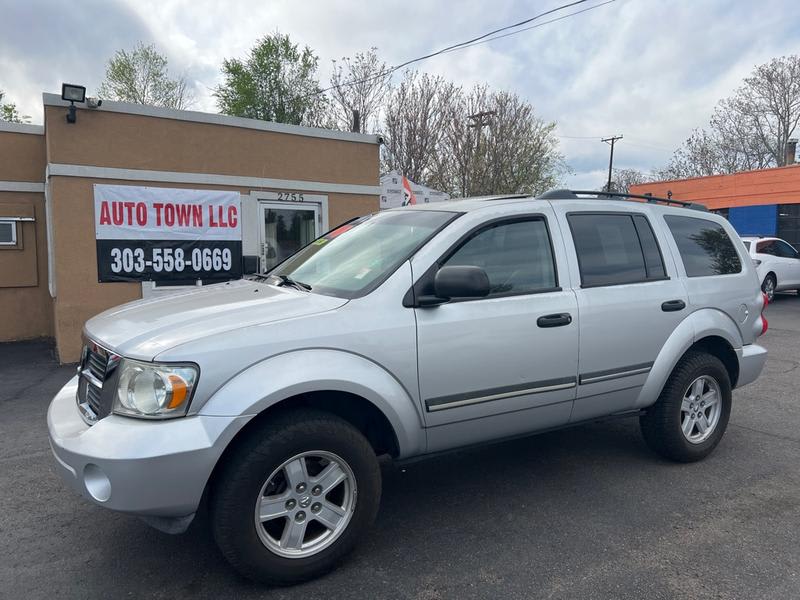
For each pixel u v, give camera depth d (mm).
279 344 2898
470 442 3572
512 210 3809
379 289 3254
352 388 3008
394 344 3170
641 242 4344
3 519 3746
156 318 3166
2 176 9930
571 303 3795
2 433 5449
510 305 3564
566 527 3578
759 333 5012
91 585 3020
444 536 3482
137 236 8836
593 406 3992
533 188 30109
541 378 3676
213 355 2756
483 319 3443
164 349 2744
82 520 3730
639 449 4883
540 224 3902
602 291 3967
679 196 25297
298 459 2943
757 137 40312
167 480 2617
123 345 2885
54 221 8266
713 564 3156
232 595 2924
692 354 4469
